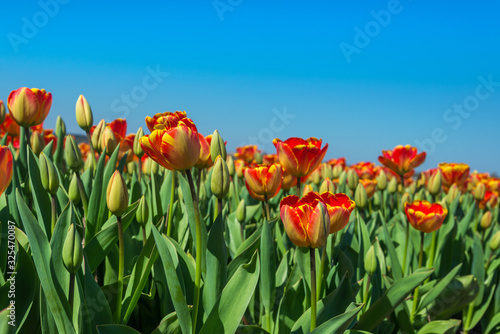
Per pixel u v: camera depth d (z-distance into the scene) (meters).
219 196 0.91
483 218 1.51
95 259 0.99
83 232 1.06
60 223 0.88
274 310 1.06
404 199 1.56
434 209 1.18
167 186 1.24
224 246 0.92
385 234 1.29
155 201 1.18
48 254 0.85
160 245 0.86
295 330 0.96
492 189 2.26
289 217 0.85
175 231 1.15
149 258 0.96
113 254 1.08
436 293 1.23
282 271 1.06
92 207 1.06
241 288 0.88
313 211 0.86
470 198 2.25
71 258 0.81
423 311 1.29
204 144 1.03
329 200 0.93
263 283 0.97
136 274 0.96
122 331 0.87
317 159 1.04
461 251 1.41
